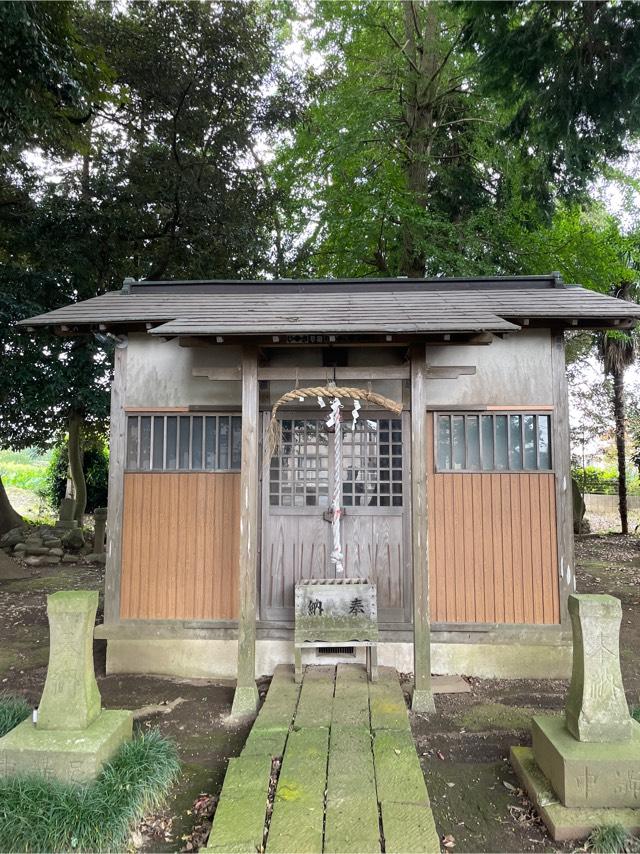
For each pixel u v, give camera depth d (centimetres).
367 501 520
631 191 1209
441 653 499
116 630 511
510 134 670
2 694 456
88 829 260
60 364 1060
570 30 528
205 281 586
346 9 1193
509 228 1072
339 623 451
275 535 518
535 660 495
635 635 636
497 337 516
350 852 246
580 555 1187
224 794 291
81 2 1086
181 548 519
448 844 278
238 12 1126
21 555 1086
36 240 1056
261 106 1234
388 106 1088
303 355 536
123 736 337
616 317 479
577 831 273
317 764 318
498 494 507
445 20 1101
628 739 300
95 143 1159
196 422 534
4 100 698
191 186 1112
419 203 1145
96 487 1745
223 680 502
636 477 1903
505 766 350
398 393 524
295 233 1412
